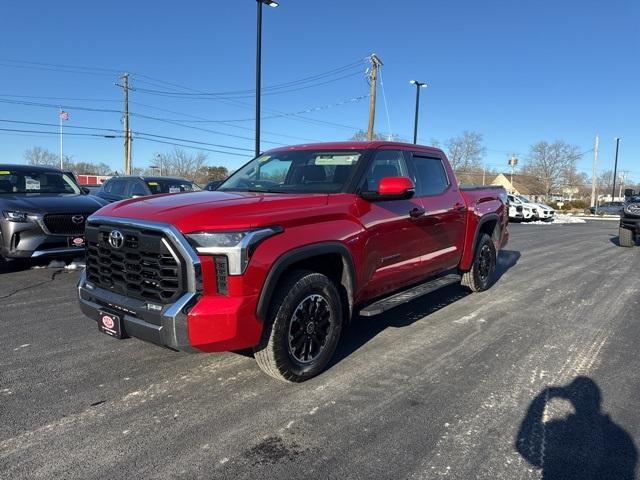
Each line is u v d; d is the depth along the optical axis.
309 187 4.29
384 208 4.37
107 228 3.54
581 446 2.93
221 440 2.92
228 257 3.12
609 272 8.93
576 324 5.45
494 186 7.22
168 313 3.11
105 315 3.56
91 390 3.56
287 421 3.15
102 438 2.92
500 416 3.28
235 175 5.00
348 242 3.85
